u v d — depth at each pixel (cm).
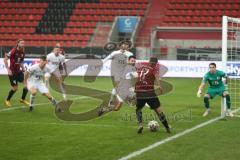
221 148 2373
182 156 2192
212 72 3528
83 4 9606
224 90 3538
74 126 3044
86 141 2542
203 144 2475
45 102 4362
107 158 2145
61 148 2361
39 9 9656
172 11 9275
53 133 2784
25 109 3859
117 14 9375
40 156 2181
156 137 2669
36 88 3725
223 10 9169
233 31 4481
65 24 9300
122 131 2862
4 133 2780
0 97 4731
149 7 9444
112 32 8812
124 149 2339
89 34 9069
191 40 8506
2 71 7831
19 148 2358
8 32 9306
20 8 9712
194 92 5438
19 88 5753
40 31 9262
